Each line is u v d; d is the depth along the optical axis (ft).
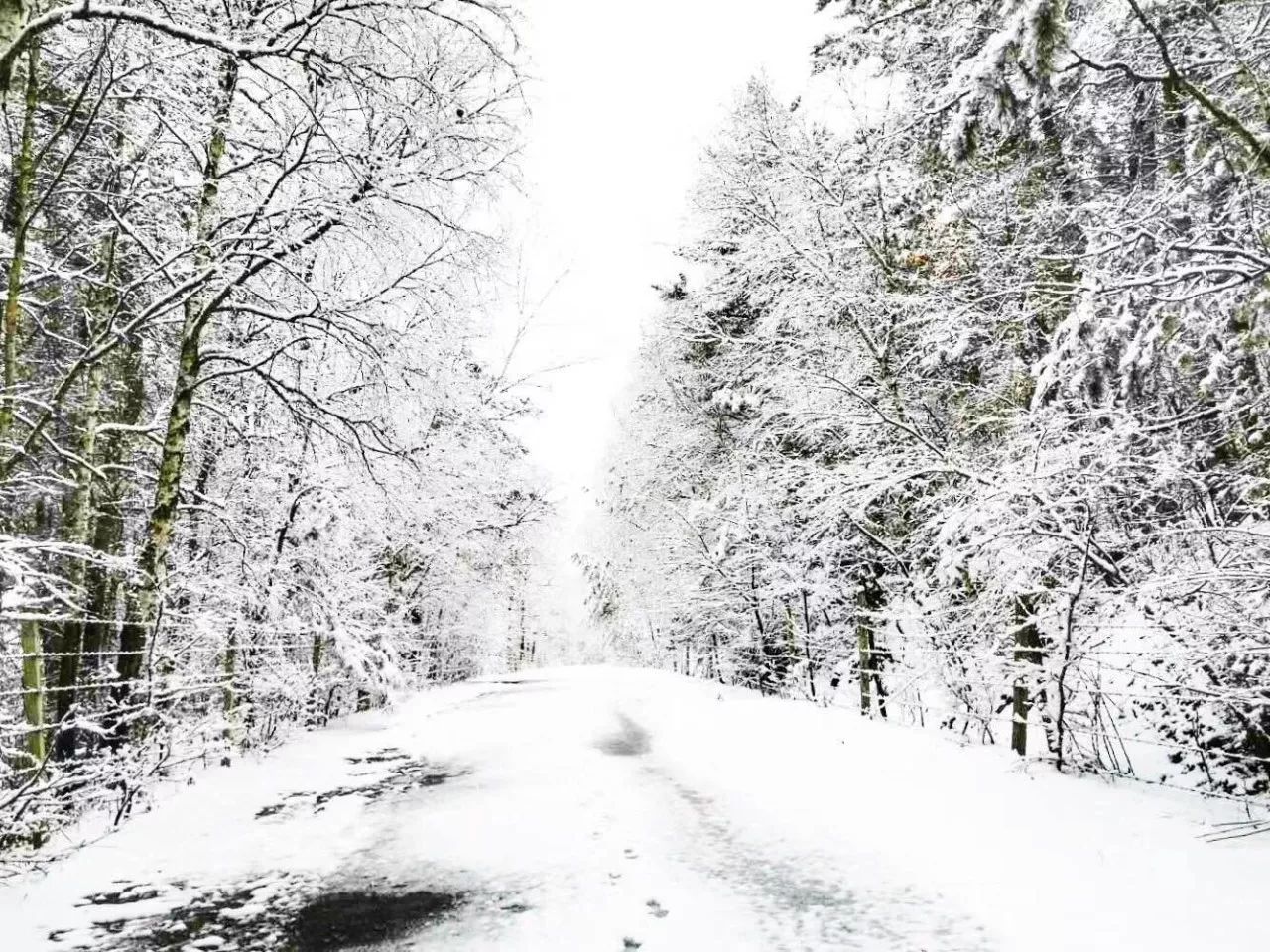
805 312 40.93
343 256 31.86
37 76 26.84
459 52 29.96
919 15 32.22
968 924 13.74
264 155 29.84
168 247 34.86
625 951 13.29
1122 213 23.27
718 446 59.36
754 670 61.87
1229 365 19.31
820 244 39.01
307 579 37.78
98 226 30.63
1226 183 20.76
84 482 35.63
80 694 34.55
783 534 47.26
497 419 58.13
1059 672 22.79
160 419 35.19
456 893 16.43
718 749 31.50
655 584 75.36
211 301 27.96
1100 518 24.56
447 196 31.45
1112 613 22.13
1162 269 19.60
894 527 40.37
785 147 41.45
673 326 59.11
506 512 67.72
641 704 49.62
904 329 37.24
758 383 45.96
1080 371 20.39
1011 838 17.75
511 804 23.95
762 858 18.16
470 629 81.66
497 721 43.73
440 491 50.03
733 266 49.01
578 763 30.60
